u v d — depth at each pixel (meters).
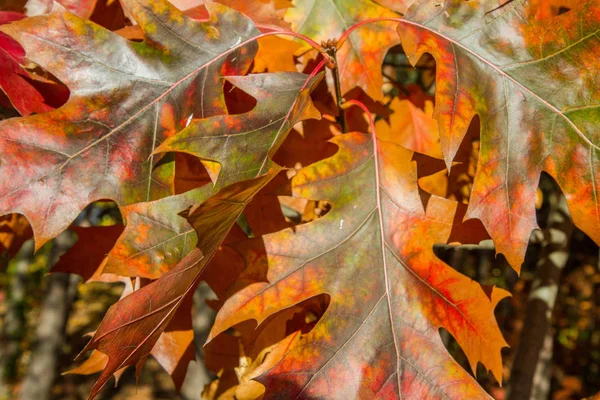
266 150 0.56
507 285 2.51
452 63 0.59
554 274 0.91
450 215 0.58
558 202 0.93
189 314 0.64
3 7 0.66
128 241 0.55
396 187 0.58
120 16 0.66
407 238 0.58
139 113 0.58
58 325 1.50
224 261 0.63
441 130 0.57
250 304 0.56
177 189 0.62
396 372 0.56
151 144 0.58
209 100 0.59
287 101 0.58
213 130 0.56
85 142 0.57
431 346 0.57
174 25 0.59
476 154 0.70
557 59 0.58
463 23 0.60
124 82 0.58
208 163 0.56
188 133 0.55
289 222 0.63
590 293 3.13
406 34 0.60
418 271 0.57
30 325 2.40
